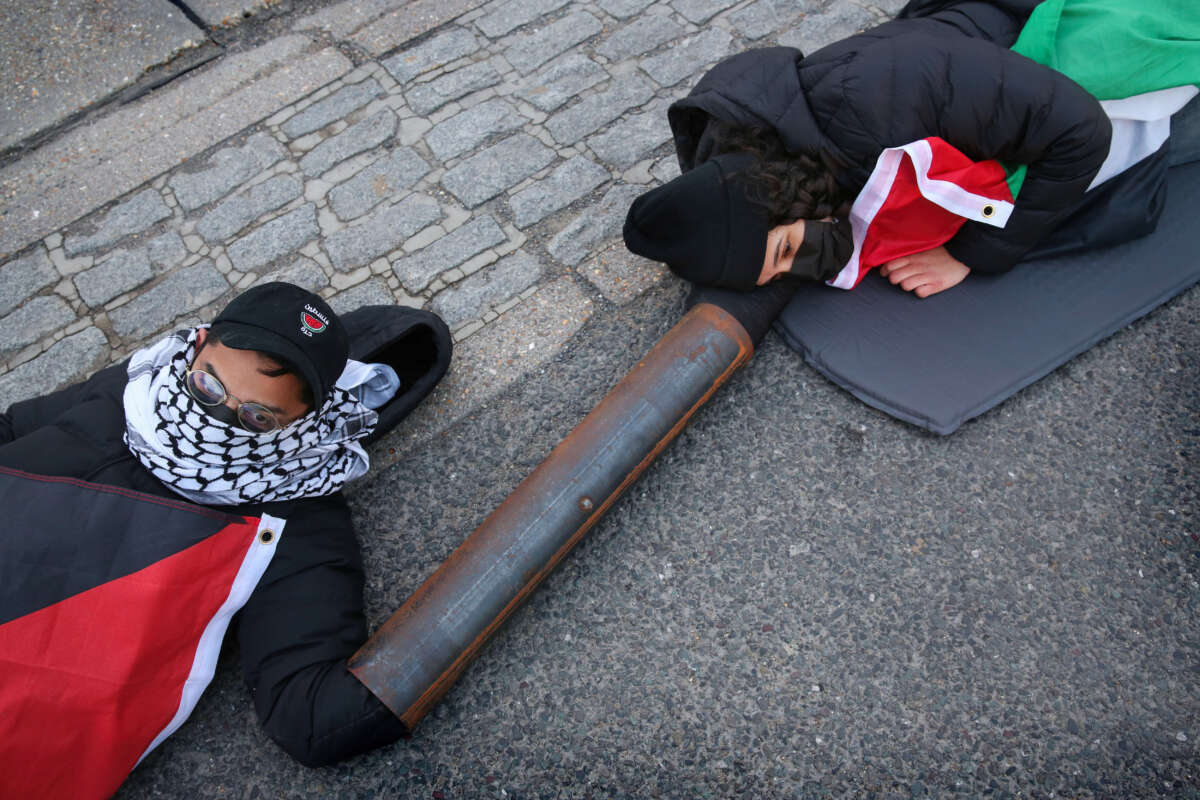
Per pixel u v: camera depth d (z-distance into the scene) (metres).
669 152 2.49
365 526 1.97
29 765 1.46
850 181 1.92
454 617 1.62
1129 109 1.98
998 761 1.63
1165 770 1.60
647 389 1.83
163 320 2.30
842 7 2.80
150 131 2.69
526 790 1.66
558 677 1.77
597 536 1.92
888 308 2.14
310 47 2.86
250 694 1.77
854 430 2.02
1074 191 1.89
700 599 1.83
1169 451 1.95
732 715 1.70
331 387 1.62
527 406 2.10
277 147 2.62
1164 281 2.13
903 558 1.85
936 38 1.83
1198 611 1.75
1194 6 1.87
